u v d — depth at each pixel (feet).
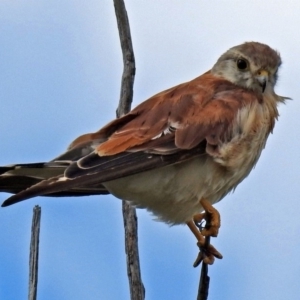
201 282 30.37
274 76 39.29
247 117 36.09
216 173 35.50
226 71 39.19
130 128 34.53
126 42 36.70
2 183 33.27
